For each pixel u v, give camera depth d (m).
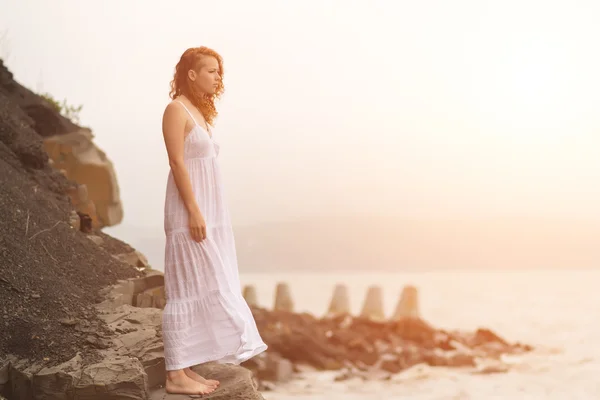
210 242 3.82
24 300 4.14
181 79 3.94
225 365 4.26
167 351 3.75
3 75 8.85
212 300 3.79
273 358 13.03
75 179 8.95
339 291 20.41
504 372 12.89
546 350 15.41
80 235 5.76
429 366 13.89
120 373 3.66
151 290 5.46
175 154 3.74
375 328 17.14
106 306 4.65
